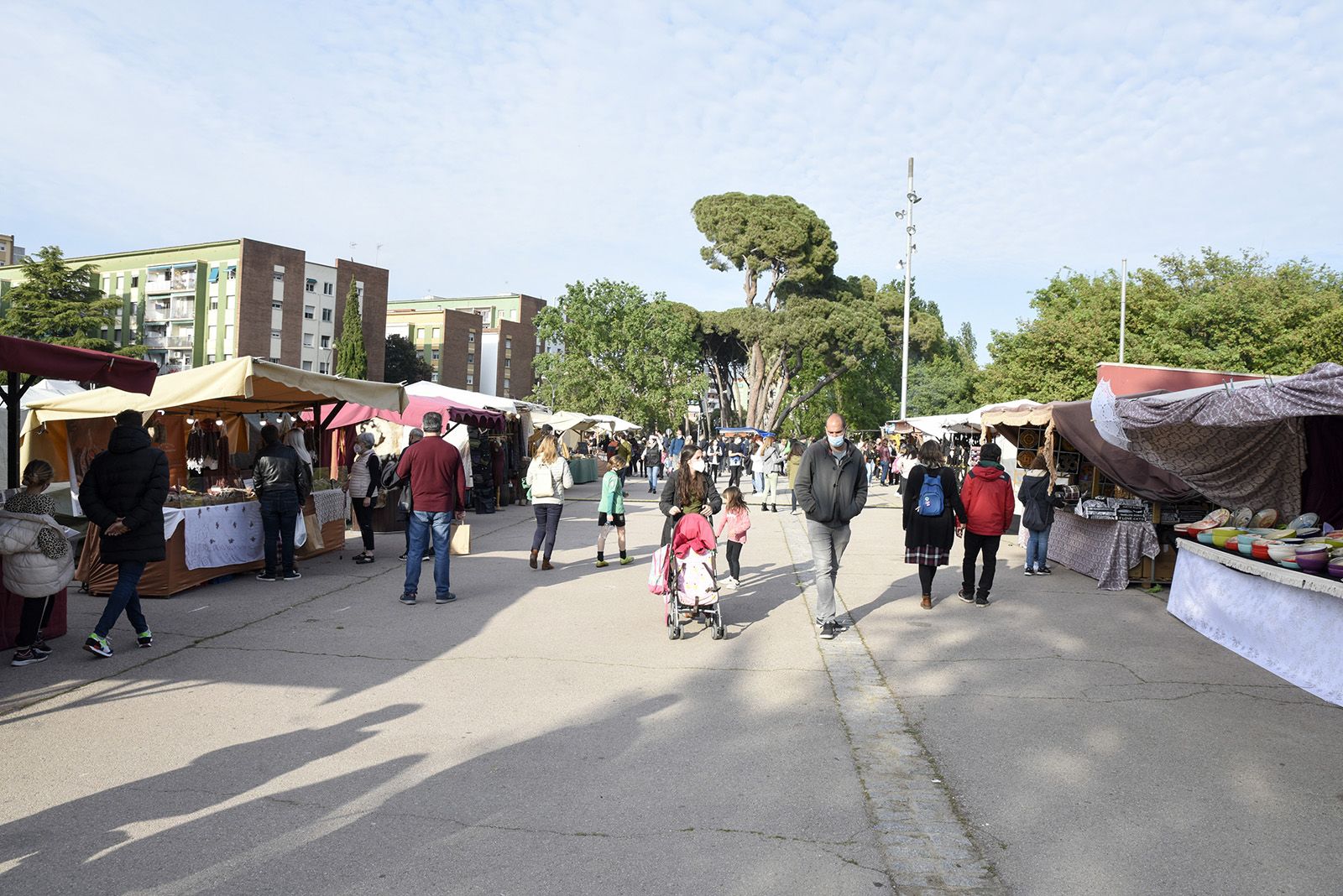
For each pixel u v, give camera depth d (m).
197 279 71.19
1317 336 30.20
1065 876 3.54
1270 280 33.53
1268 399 6.78
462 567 11.69
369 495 11.84
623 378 49.50
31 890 3.30
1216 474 8.89
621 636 7.80
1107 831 3.94
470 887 3.38
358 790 4.29
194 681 6.13
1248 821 4.05
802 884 3.44
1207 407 7.42
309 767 4.59
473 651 7.12
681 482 8.09
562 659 6.95
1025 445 17.17
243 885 3.37
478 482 20.20
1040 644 7.64
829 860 3.64
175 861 3.55
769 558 13.48
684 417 52.81
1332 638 5.73
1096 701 5.97
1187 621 8.20
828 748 5.01
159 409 10.42
